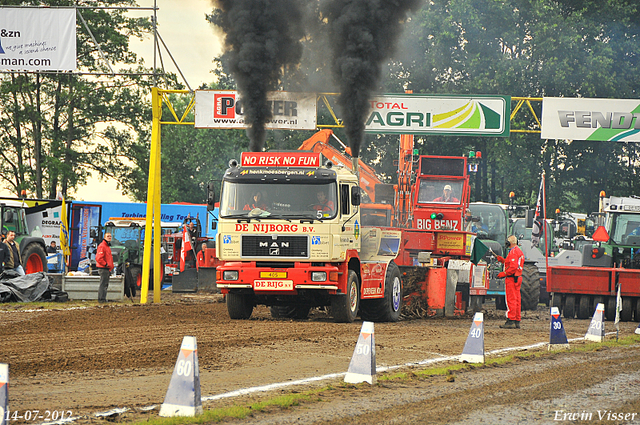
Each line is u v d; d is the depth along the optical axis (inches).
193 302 1557.6
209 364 713.6
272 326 1052.5
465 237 1504.7
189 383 470.6
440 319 1339.8
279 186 1118.4
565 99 1617.9
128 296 1640.0
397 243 1317.7
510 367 744.3
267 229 1106.1
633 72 3304.6
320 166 1123.9
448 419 495.8
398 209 1727.4
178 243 2079.2
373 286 1206.3
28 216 2011.6
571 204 4114.2
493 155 3422.7
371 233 1254.3
